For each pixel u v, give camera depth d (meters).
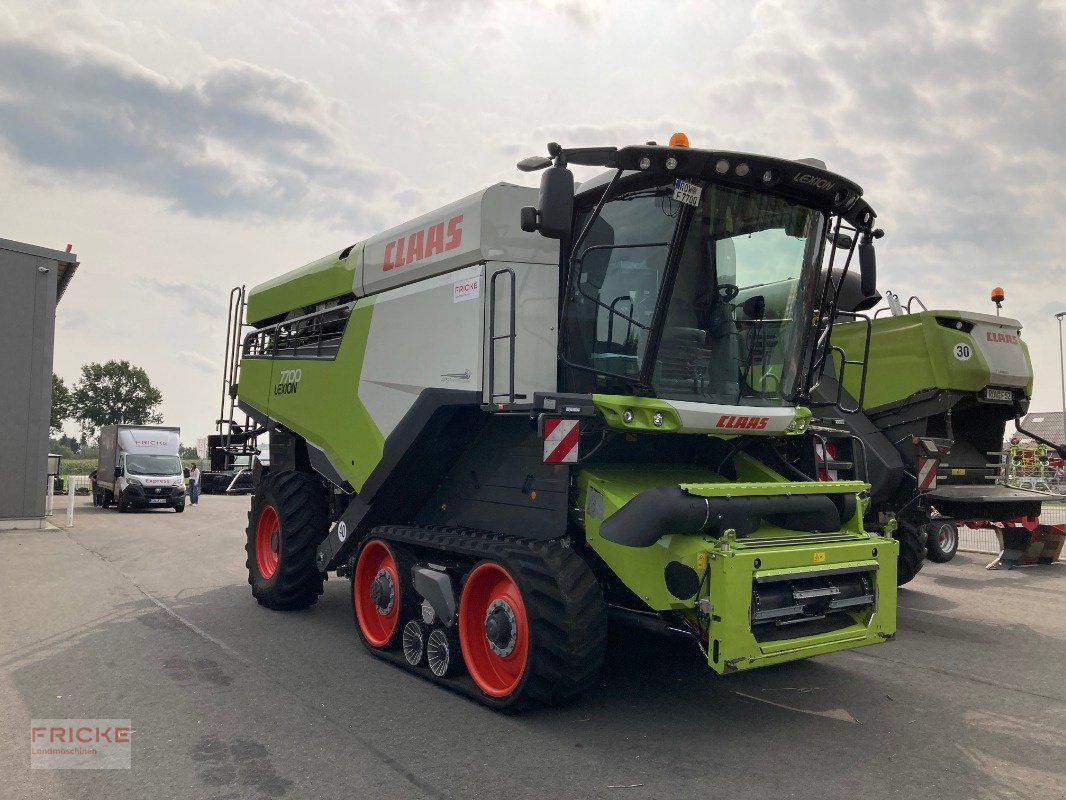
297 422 7.38
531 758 3.91
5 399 14.47
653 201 4.66
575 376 5.02
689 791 3.54
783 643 4.17
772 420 5.01
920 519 8.74
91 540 13.39
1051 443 10.23
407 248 5.87
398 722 4.43
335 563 6.80
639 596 4.36
